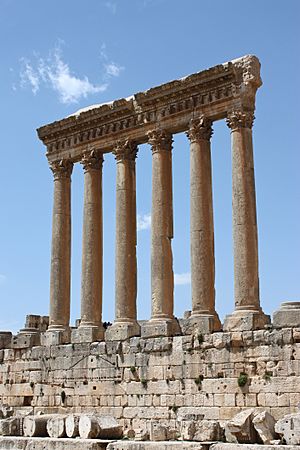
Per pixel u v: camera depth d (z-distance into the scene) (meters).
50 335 50.44
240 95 44.19
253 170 43.75
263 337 39.81
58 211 53.25
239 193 42.84
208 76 45.25
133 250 49.12
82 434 37.03
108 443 34.09
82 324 49.25
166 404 42.97
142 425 43.78
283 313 39.47
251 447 29.91
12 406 51.03
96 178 52.03
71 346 48.81
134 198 50.22
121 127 50.44
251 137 44.28
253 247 42.34
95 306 49.50
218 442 32.28
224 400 40.53
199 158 45.34
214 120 46.41
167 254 46.19
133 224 49.66
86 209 51.28
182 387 42.44
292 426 31.69
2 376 52.78
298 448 29.02
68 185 54.22
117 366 45.97
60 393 48.59
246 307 41.47
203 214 44.50
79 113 52.69
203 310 43.19
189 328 42.91
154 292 45.62
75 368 48.19
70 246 53.50
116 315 47.62
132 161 50.56
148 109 48.78
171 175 48.16
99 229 51.25
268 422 33.34
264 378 39.38
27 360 51.31
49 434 38.84
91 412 46.41
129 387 45.03
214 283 44.50
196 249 44.12
